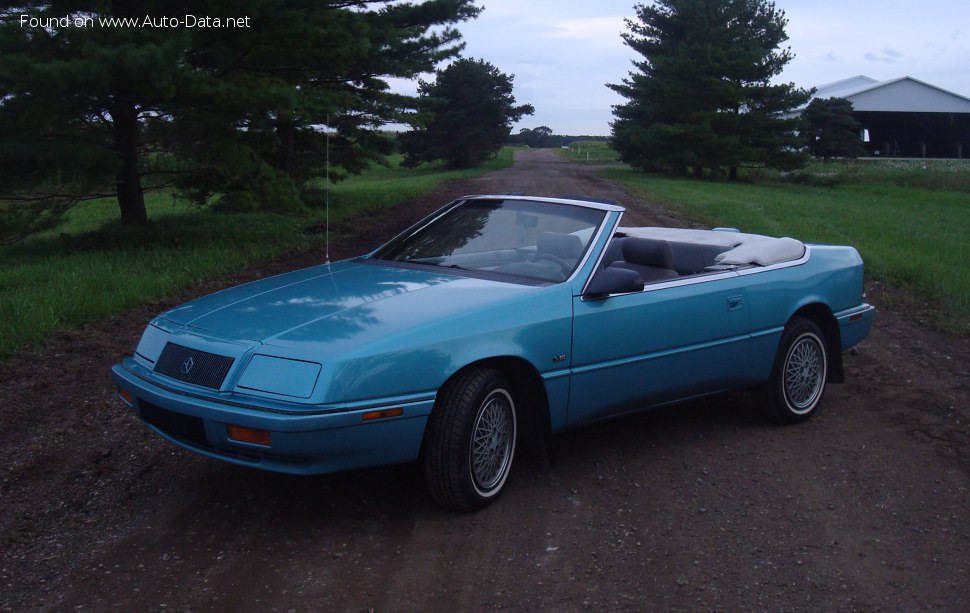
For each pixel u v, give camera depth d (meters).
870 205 27.47
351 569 3.30
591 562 3.41
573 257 4.38
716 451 4.77
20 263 11.10
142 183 16.48
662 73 46.44
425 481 3.77
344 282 4.29
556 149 133.50
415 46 20.69
